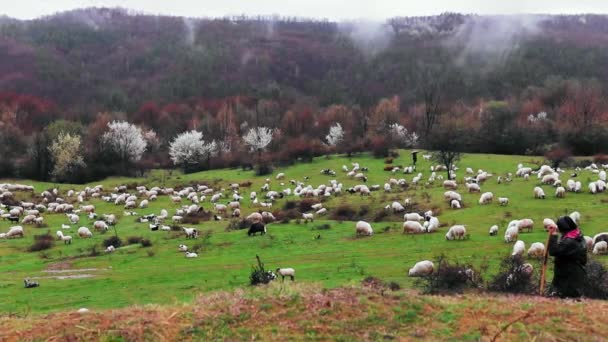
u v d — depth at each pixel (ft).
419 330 45.78
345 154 374.22
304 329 46.14
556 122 389.39
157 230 184.65
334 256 122.21
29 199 296.71
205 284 100.32
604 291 56.03
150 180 360.69
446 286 69.56
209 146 411.13
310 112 526.98
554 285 55.42
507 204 171.32
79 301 92.12
